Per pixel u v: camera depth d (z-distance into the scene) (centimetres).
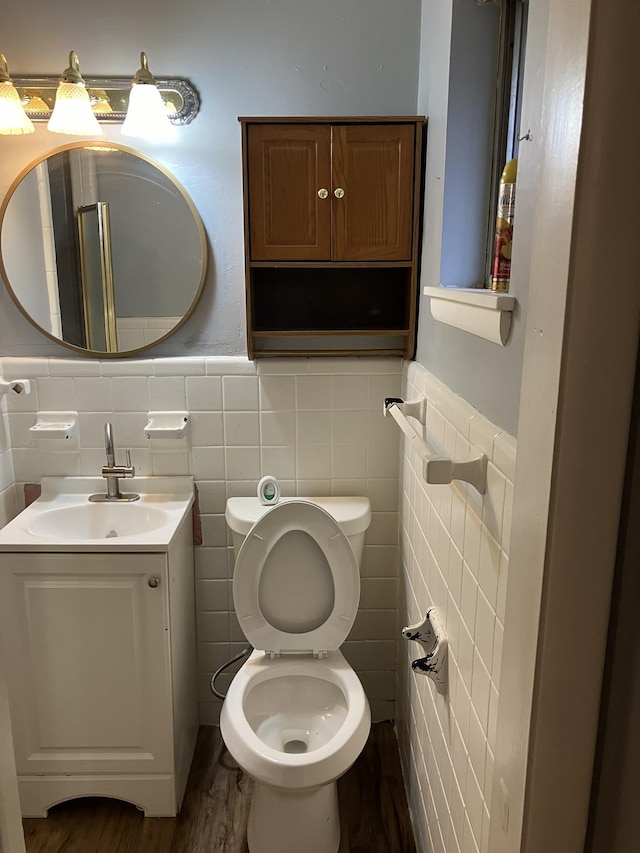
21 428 210
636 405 72
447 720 139
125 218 199
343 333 193
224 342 209
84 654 182
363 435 212
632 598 74
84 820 190
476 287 157
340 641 188
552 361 73
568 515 74
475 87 150
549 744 81
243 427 211
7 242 200
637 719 73
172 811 190
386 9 190
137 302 204
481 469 109
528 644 81
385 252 186
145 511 202
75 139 195
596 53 64
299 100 195
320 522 182
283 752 169
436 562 152
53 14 189
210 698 228
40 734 187
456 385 137
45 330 205
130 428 211
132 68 193
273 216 184
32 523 192
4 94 179
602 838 81
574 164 68
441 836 145
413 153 181
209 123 196
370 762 212
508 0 144
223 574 220
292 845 168
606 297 69
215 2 190
